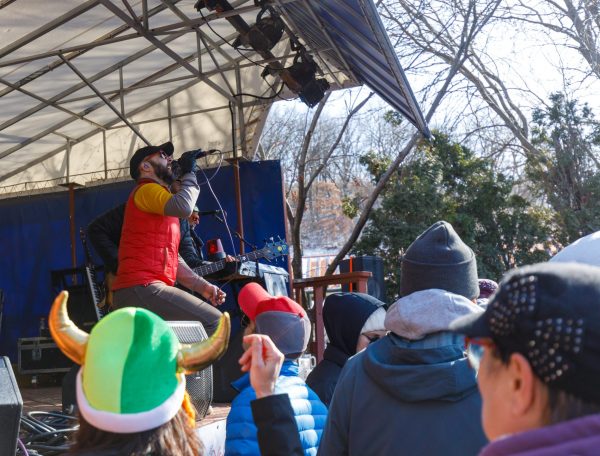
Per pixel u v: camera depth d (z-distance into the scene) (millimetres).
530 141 14812
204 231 8711
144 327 1548
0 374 2459
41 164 9617
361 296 3371
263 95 9000
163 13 7367
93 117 9094
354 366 2266
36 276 9188
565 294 1031
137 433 1527
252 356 1810
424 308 2121
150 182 4676
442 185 12414
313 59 7949
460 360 2080
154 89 8930
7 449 2365
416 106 7160
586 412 1021
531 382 1047
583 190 13773
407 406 2104
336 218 26078
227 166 8750
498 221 12383
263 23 6988
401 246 11781
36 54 7297
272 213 8609
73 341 1587
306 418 2549
